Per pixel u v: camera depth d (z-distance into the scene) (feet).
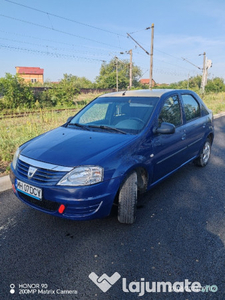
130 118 11.31
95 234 9.17
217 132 28.91
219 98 84.38
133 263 7.69
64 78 71.20
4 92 58.59
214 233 9.24
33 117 34.12
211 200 11.86
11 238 8.93
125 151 9.16
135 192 9.38
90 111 13.10
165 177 12.14
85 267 7.54
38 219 10.18
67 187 8.05
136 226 9.66
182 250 8.28
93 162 8.38
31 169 8.76
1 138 20.40
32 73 258.98
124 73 210.18
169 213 10.64
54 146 9.54
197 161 16.20
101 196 8.32
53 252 8.20
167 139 11.37
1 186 12.97
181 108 13.28
